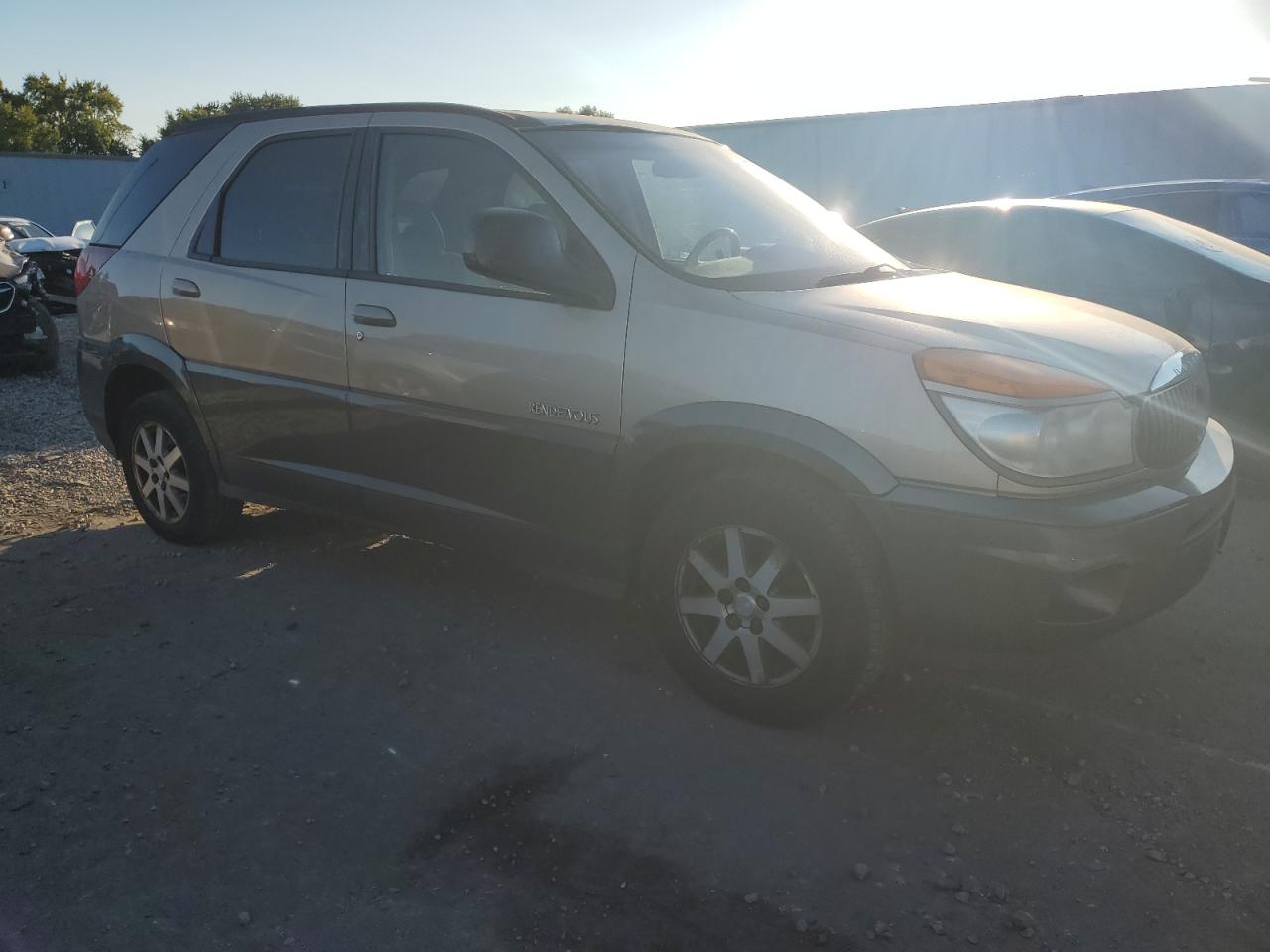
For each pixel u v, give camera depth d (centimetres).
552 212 358
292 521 533
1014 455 279
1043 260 617
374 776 307
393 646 391
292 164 433
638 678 364
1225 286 543
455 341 368
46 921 249
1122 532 282
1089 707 342
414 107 405
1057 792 296
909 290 357
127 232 489
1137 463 301
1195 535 310
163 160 490
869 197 1703
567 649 387
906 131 1636
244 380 436
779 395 305
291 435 429
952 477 285
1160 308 564
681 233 367
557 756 317
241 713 344
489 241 334
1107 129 1448
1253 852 269
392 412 391
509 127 377
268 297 423
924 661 304
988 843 274
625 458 336
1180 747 318
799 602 311
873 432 293
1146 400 303
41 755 320
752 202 409
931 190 1634
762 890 257
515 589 442
